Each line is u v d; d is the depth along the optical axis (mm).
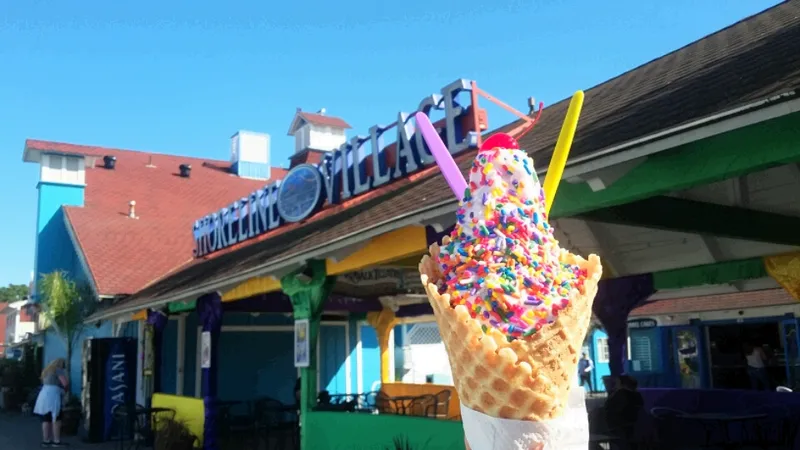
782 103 3186
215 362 11508
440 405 13117
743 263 8898
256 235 12844
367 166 9453
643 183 4227
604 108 6535
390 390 15633
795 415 9891
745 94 3656
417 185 8305
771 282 11578
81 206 22859
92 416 14984
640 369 22312
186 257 20531
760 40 6160
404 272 10430
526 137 7625
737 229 6266
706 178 3855
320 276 8742
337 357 17156
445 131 8125
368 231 6406
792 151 3428
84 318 18906
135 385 15570
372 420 8023
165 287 14555
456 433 6832
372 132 9242
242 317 16234
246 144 29484
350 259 8031
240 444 13305
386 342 16266
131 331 17141
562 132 3045
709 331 20844
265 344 16375
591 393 23094
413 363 21906
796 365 18188
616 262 9695
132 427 13641
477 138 7473
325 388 16797
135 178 26125
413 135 8430
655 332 21938
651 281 9789
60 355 23078
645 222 5633
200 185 27281
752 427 10438
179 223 23281
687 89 4945
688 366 21000
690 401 11562
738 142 3693
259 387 16078
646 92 6180
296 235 10797
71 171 23812
